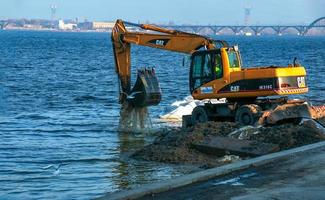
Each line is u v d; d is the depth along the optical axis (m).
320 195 10.59
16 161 18.48
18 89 44.41
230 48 24.03
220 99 25.70
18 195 14.21
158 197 10.59
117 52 25.92
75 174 16.55
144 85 24.36
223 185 11.40
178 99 39.38
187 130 20.77
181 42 25.88
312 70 69.81
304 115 21.80
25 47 141.75
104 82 53.12
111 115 31.14
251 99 23.81
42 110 33.12
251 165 13.07
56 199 13.77
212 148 18.22
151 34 25.95
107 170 17.02
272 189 11.04
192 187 11.27
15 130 25.62
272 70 22.64
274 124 21.33
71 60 91.75
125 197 10.48
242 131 19.16
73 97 40.03
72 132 25.03
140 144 21.88
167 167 17.11
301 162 13.46
